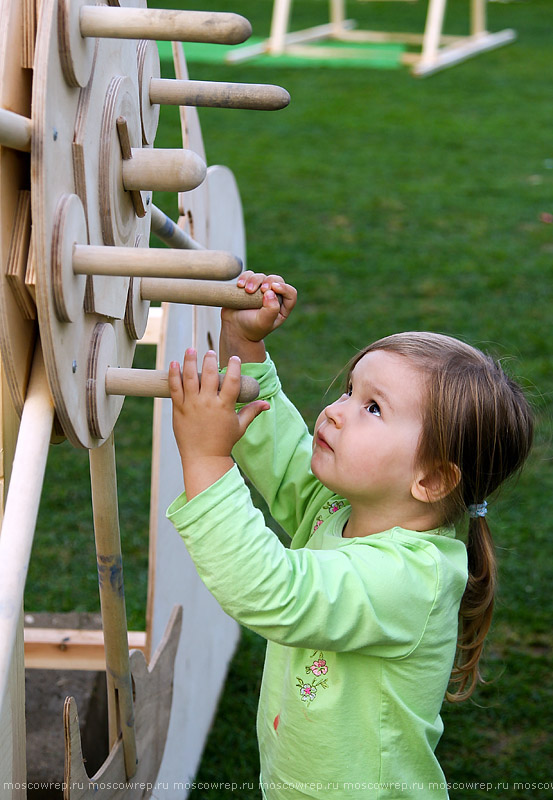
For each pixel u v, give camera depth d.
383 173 5.25
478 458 1.05
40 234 0.72
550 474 2.64
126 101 0.89
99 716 1.68
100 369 0.86
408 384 1.02
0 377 0.86
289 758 1.06
